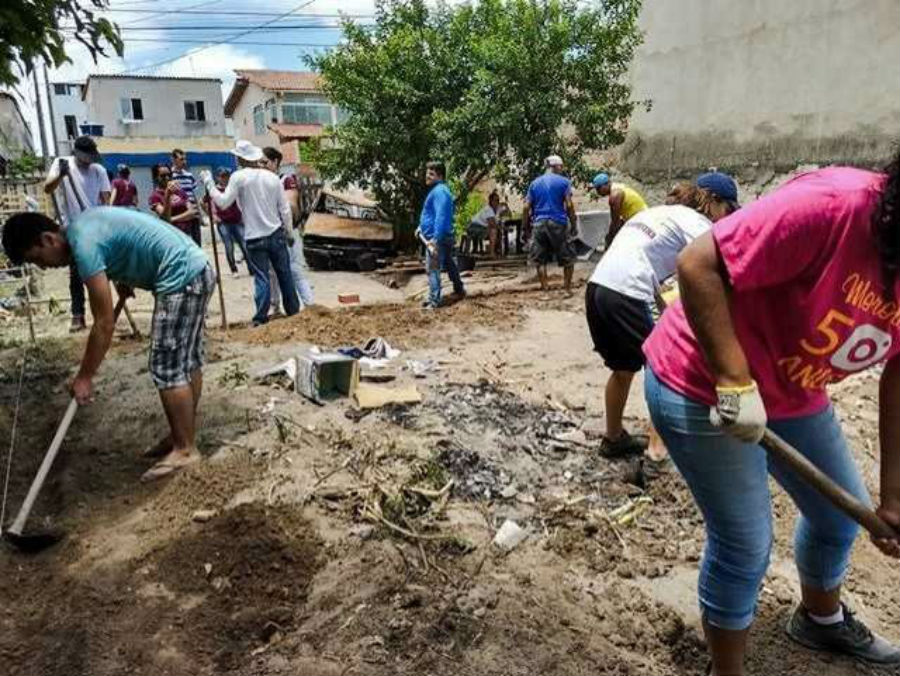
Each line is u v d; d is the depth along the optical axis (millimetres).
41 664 2656
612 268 3826
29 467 4223
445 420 4453
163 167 11383
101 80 41156
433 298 8625
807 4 9734
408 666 2561
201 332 4074
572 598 2926
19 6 4020
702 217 3805
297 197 9492
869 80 9062
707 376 2113
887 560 3332
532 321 7562
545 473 3951
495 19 12875
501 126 11891
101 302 3615
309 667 2566
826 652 2742
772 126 10500
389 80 13219
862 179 1861
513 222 14086
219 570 3078
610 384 3973
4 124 22109
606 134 12531
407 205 14469
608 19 12219
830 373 2145
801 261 1878
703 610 2342
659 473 3934
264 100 39688
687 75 11859
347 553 3146
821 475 2125
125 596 2971
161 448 4207
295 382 4914
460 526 3363
